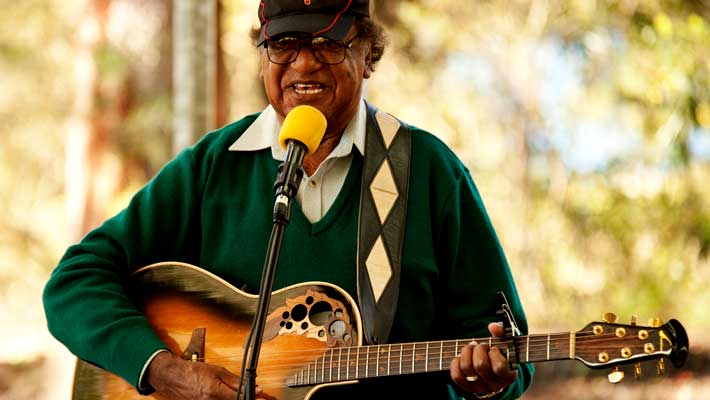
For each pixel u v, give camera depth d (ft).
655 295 51.21
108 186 44.14
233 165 17.20
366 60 16.89
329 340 15.60
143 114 43.73
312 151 14.57
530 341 13.74
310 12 16.10
